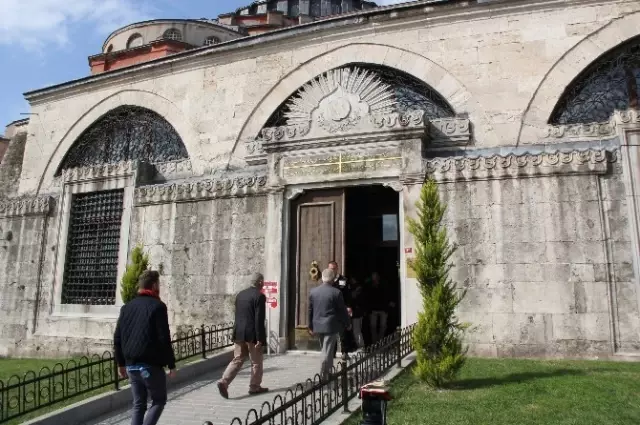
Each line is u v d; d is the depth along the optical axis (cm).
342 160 1092
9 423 648
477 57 1123
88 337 1334
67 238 1434
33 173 1612
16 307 1477
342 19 1238
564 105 1081
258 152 1259
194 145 1373
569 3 1078
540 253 952
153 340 529
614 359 883
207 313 1187
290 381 821
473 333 966
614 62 1066
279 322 1083
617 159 946
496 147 1070
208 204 1240
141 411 530
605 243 923
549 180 970
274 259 1112
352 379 653
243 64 1352
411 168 1035
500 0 1110
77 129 1575
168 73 1454
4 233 1558
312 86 1202
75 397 757
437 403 636
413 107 1190
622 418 567
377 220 1430
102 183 1416
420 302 979
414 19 1180
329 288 745
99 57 2491
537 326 934
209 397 747
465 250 993
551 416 577
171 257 1260
